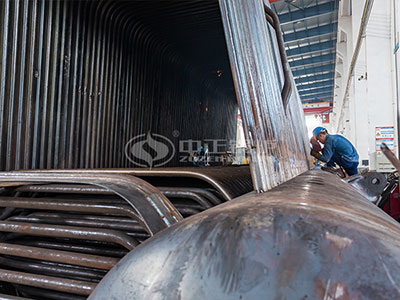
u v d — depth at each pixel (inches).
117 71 185.0
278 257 11.9
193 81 312.7
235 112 463.5
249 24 38.8
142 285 13.2
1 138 108.0
